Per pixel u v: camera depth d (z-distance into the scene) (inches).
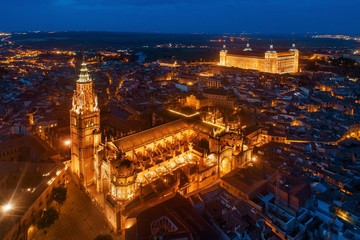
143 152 6697.8
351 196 5551.2
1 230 4776.1
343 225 4894.2
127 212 5521.7
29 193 5905.5
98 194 6574.8
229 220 5044.3
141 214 5128.0
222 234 4931.1
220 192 5989.2
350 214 5049.2
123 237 5398.6
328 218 5211.6
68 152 7829.7
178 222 4785.9
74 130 6761.8
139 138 6668.3
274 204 5531.5
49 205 6122.1
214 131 6983.3
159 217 5068.9
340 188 6082.7
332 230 4923.7
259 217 5236.2
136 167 6318.9
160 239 4387.3
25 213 5260.8
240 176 6195.9
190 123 7632.9
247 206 5383.9
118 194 5738.2
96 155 6550.2
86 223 5708.7
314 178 6304.1
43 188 6063.0
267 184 5880.9
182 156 7086.6
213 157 6781.5
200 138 7367.1
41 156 7504.9
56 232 5452.8
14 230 4894.2
